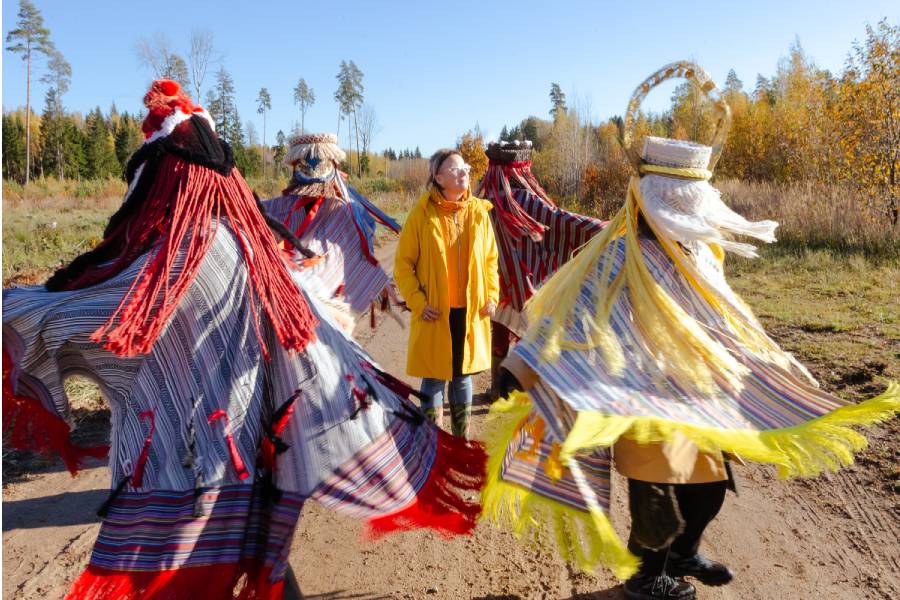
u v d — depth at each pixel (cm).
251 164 6994
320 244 514
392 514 298
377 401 307
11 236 1483
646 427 249
